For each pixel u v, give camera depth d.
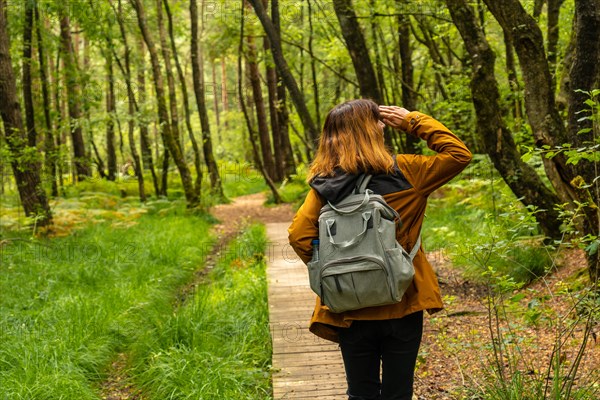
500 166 6.73
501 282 3.58
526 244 6.96
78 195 17.70
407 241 2.65
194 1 17.67
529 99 5.82
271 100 25.48
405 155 2.69
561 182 5.96
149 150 18.83
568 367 4.27
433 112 12.39
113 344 6.00
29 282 7.86
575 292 5.65
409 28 14.40
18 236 11.05
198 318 6.19
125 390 5.20
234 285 7.97
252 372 5.11
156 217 14.77
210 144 19.59
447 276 7.64
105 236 11.09
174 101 16.42
